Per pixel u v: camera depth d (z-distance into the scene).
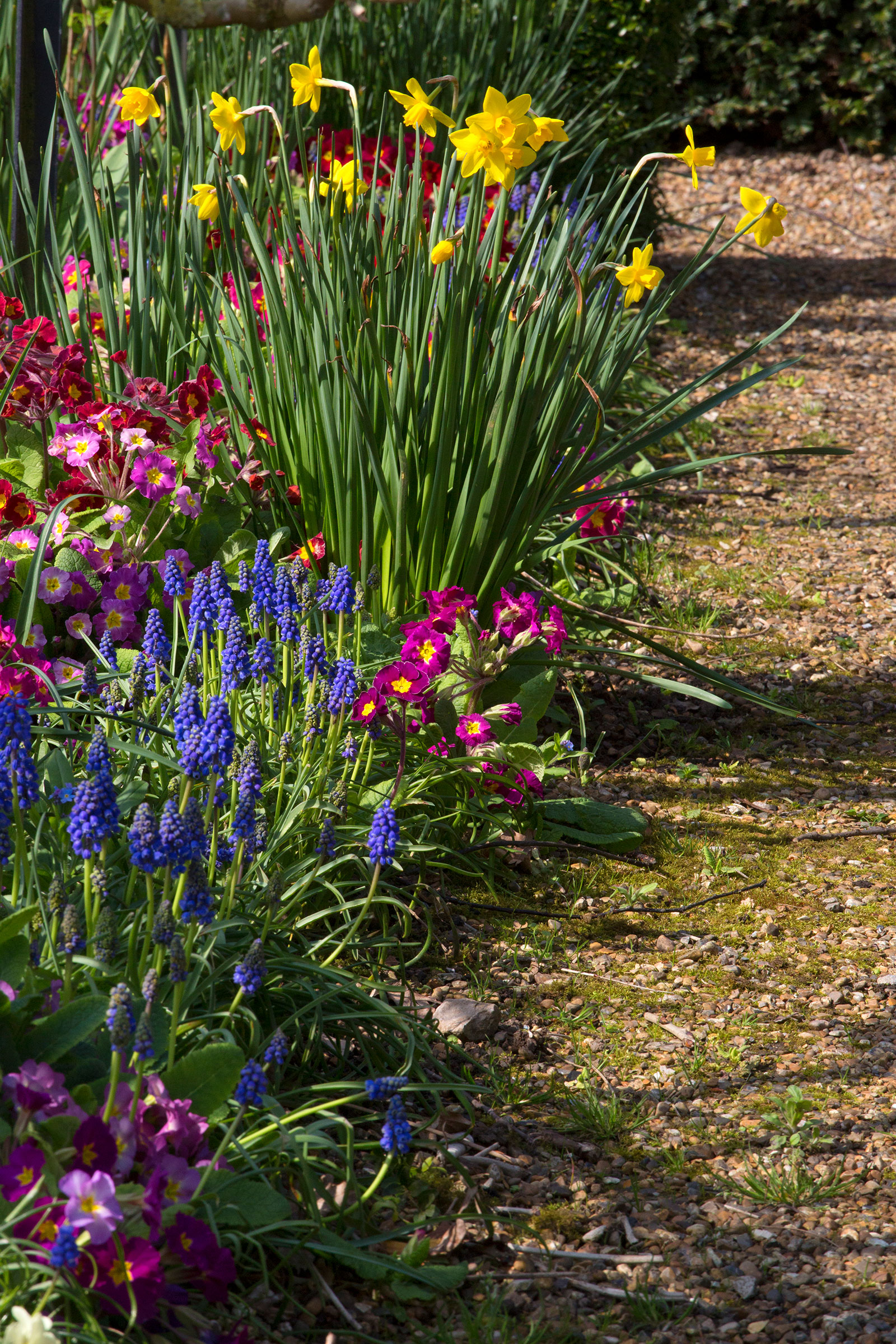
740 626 4.74
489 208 5.20
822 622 4.80
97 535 3.38
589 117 7.60
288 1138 2.00
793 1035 2.72
